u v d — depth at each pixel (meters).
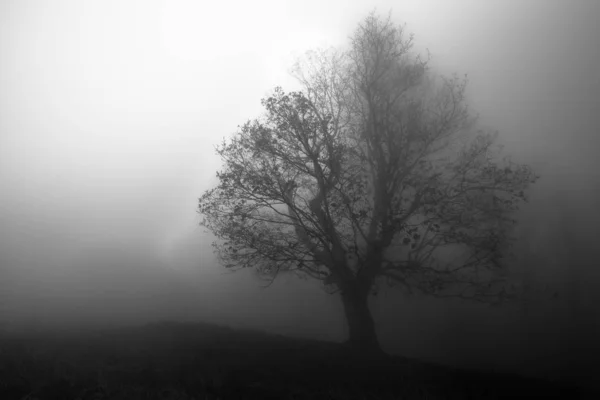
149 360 18.91
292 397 14.23
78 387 13.82
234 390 14.41
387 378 17.98
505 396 17.14
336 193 23.12
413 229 22.67
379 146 24.20
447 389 16.89
